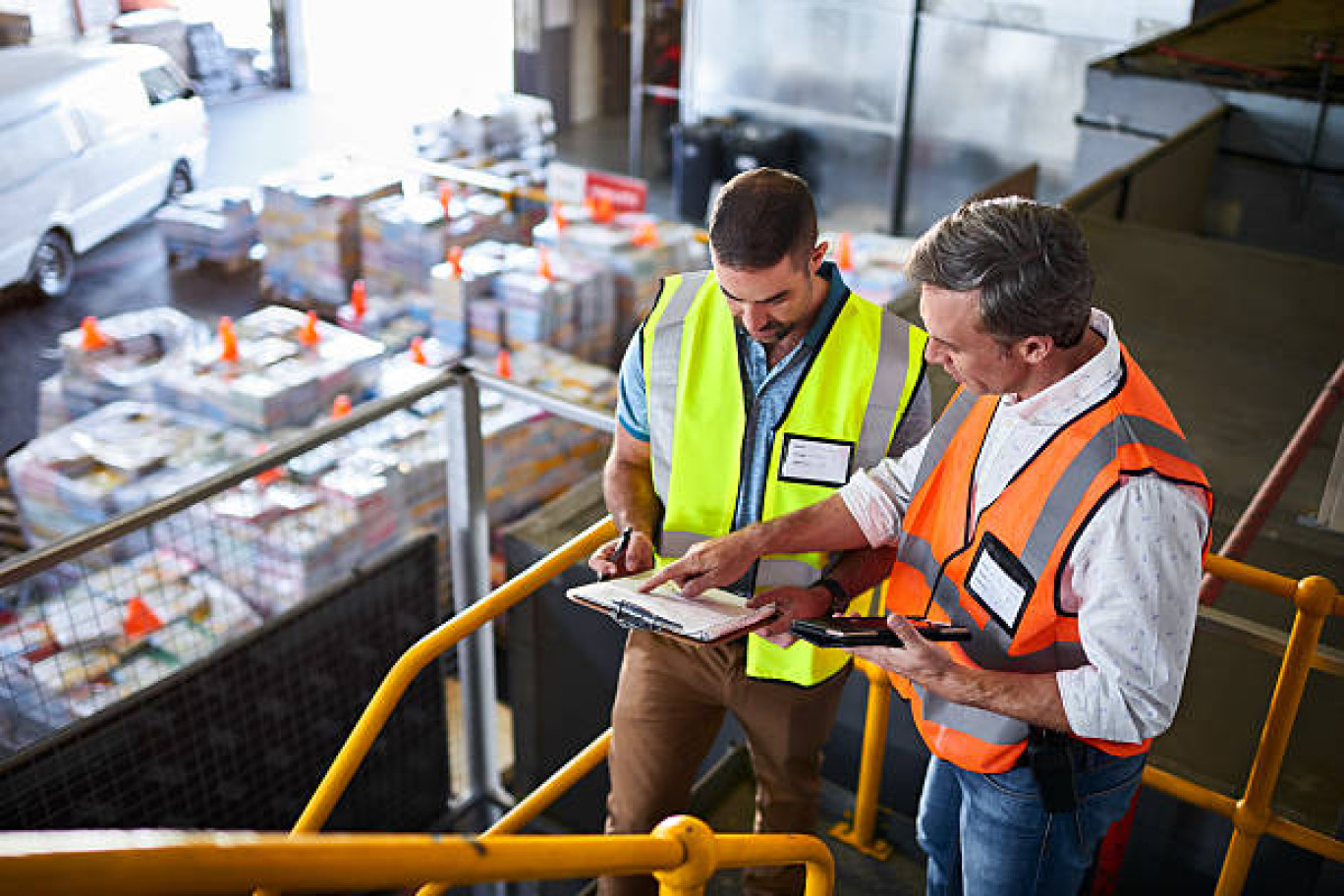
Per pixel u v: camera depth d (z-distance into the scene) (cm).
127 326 672
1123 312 470
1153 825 235
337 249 762
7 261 812
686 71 1112
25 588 450
